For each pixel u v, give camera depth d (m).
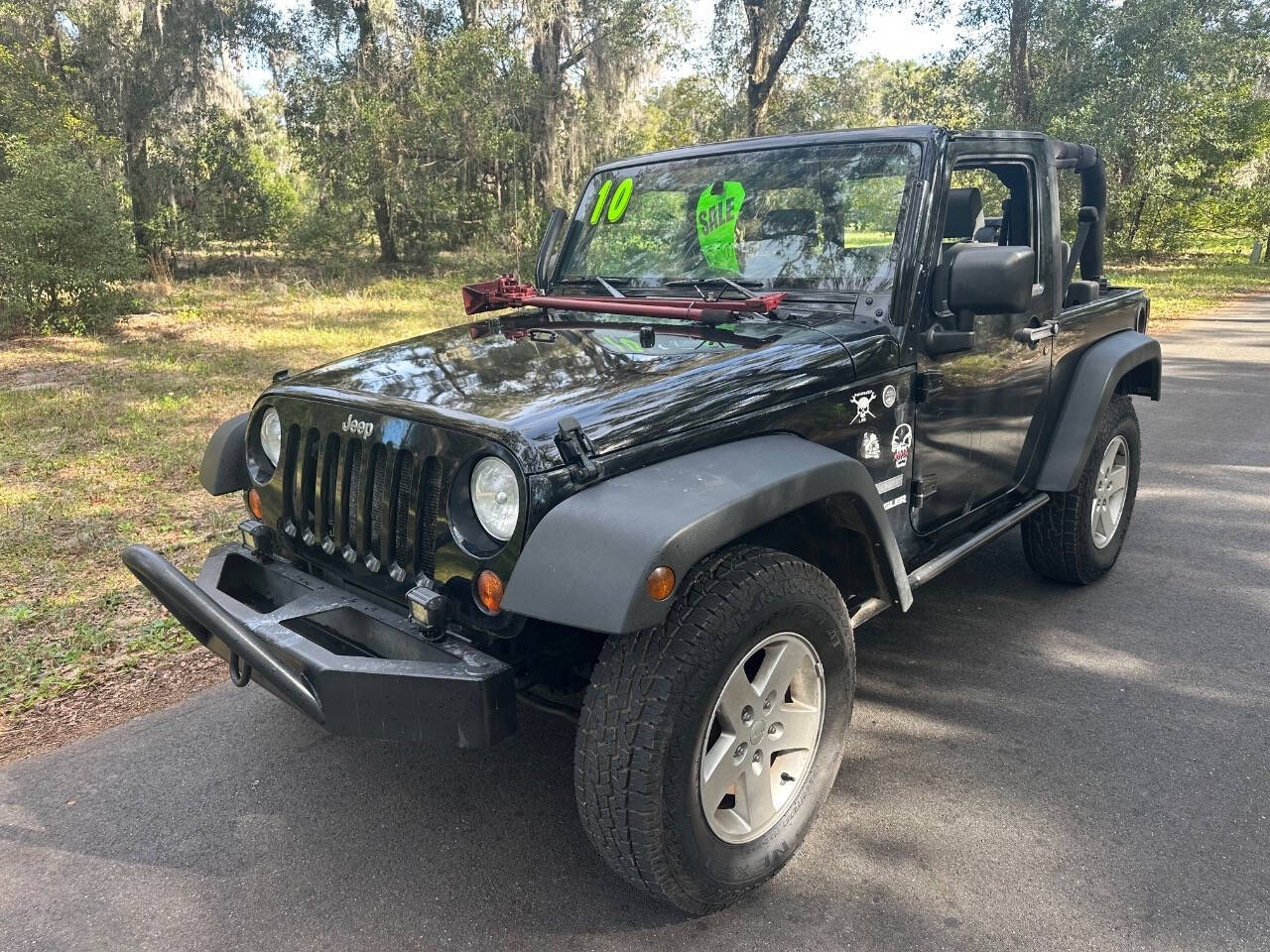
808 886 2.50
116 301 13.98
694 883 2.26
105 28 21.55
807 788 2.57
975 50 22.20
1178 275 24.17
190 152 23.09
